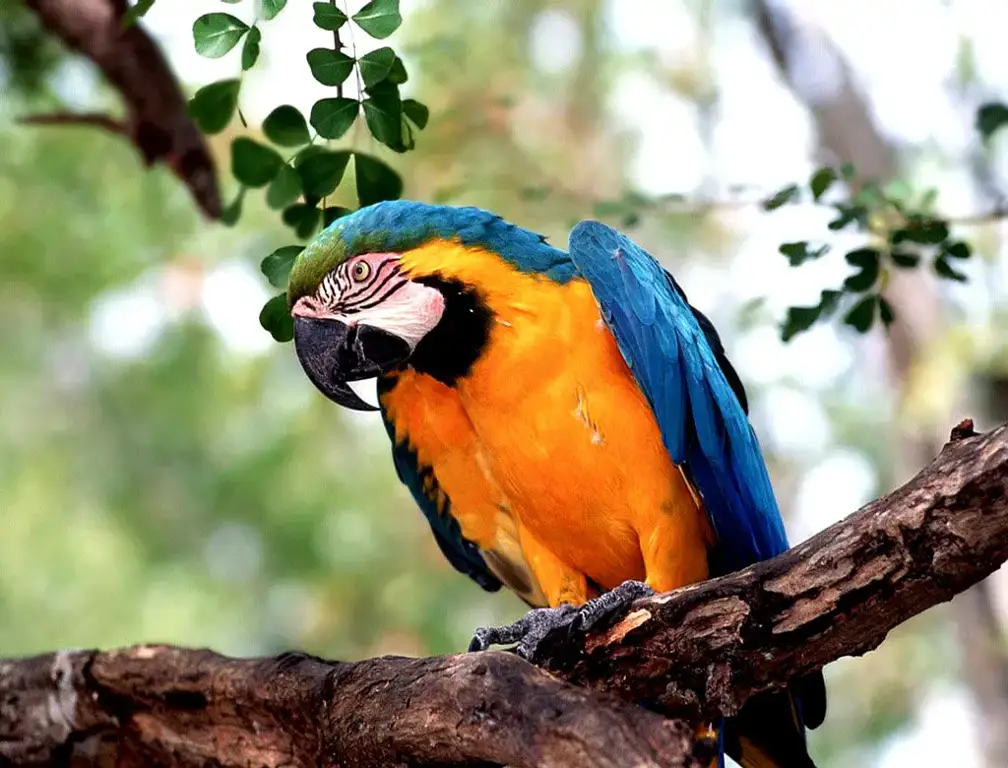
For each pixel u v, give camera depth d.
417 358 7.42
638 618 6.11
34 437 20.52
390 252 7.42
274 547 19.72
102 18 10.04
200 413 20.20
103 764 8.13
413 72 14.98
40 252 18.47
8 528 19.95
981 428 16.02
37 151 17.69
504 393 7.21
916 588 5.37
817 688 7.39
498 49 19.30
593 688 6.28
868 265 8.37
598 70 21.88
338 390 7.85
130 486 20.19
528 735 5.51
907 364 18.09
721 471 7.38
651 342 7.23
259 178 7.51
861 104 21.03
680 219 21.84
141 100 10.27
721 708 6.00
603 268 7.34
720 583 5.85
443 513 8.45
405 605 19.86
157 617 19.45
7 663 8.38
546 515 7.46
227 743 7.65
